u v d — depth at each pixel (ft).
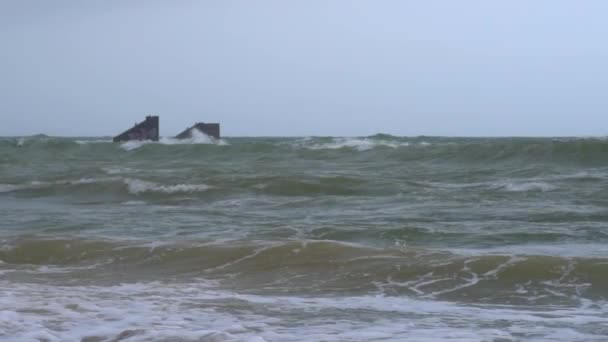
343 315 41.88
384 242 73.36
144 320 39.75
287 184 130.11
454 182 137.69
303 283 52.29
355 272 54.65
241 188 129.49
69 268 59.36
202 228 84.23
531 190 116.47
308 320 40.27
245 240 66.85
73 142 320.29
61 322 38.83
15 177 166.81
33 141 366.84
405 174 155.74
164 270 57.98
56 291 49.14
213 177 142.72
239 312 42.50
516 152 185.06
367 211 97.76
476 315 42.24
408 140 392.06
